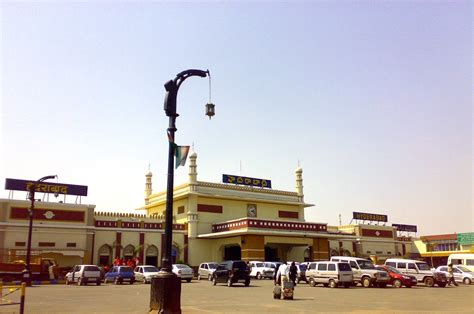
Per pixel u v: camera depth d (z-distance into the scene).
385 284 29.44
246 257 42.94
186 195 47.78
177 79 13.05
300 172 56.38
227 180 50.72
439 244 64.19
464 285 33.41
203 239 47.69
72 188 42.84
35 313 14.23
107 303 17.62
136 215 45.84
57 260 40.12
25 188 40.44
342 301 18.66
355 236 59.12
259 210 52.09
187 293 23.22
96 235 42.78
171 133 12.65
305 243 47.59
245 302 18.22
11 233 38.22
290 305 16.98
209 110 13.98
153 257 45.50
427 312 14.71
